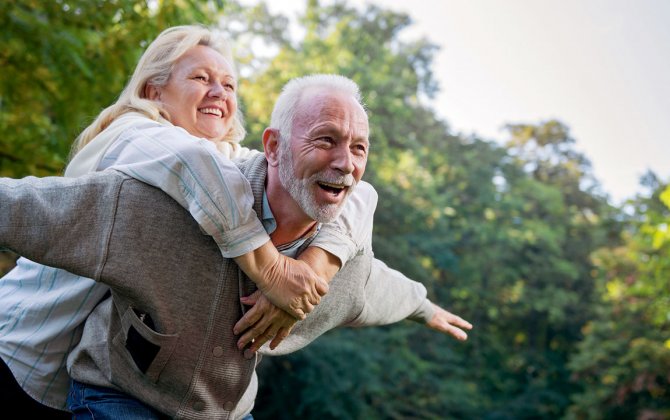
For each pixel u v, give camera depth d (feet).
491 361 98.22
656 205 56.95
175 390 7.39
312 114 6.90
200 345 7.25
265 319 7.22
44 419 7.94
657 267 42.37
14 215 6.53
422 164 98.99
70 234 6.72
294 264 7.17
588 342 77.66
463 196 101.91
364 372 63.93
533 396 93.50
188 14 20.06
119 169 7.07
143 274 6.90
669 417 64.85
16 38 18.99
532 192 110.11
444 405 77.46
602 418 71.46
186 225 7.04
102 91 19.84
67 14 19.34
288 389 62.64
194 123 8.95
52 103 20.57
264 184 7.26
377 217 81.87
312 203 6.96
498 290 98.89
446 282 97.81
